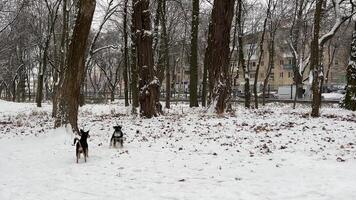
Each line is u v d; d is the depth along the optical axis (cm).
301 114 2653
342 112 2728
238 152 1387
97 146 1634
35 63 7225
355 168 1112
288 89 6906
